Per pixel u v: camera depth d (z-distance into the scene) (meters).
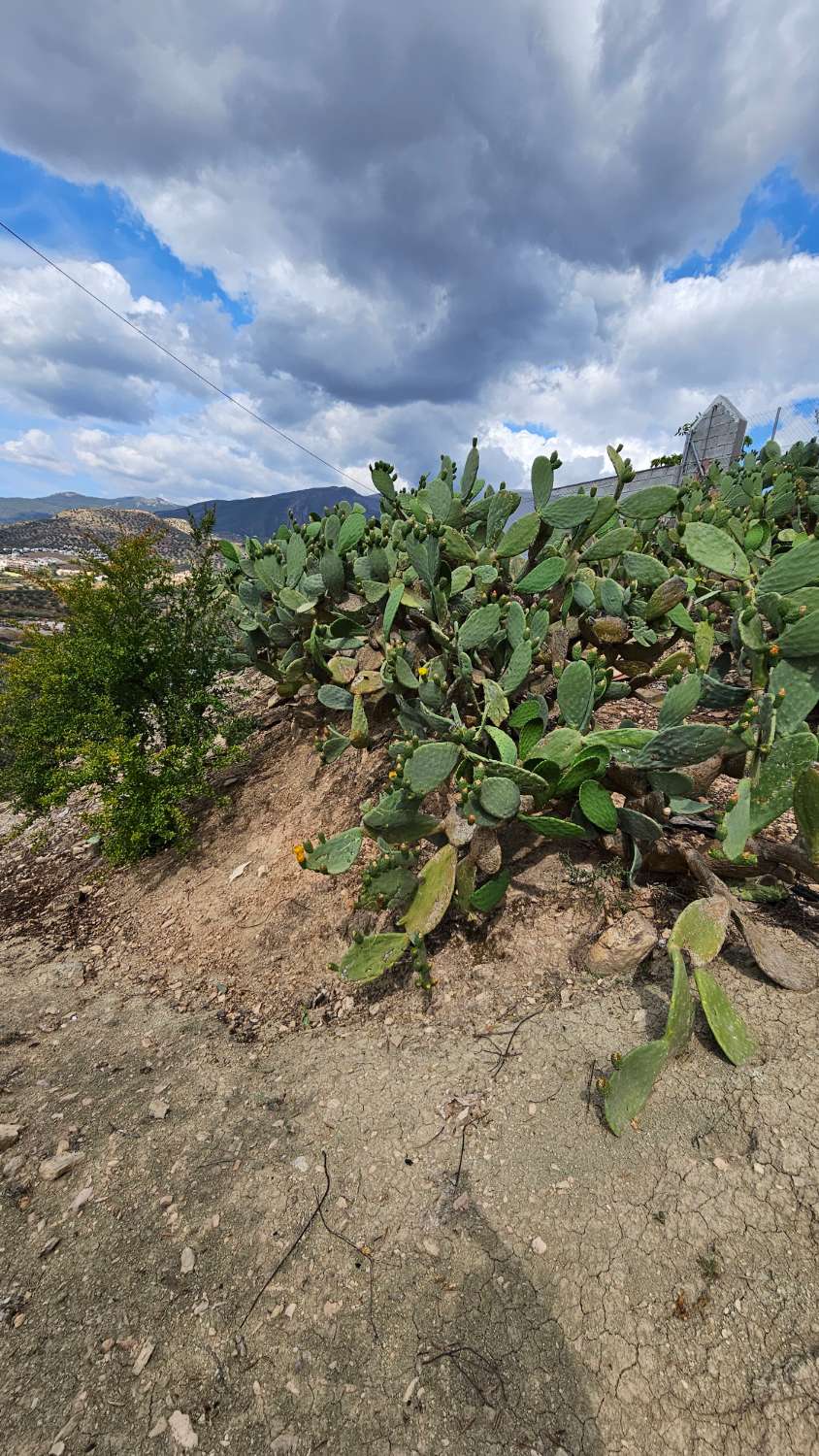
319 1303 1.39
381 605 3.36
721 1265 1.27
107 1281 1.52
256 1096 2.03
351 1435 1.17
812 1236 1.28
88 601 4.31
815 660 1.89
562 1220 1.42
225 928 3.16
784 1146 1.43
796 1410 1.06
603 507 2.78
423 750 2.03
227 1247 1.55
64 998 2.98
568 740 2.09
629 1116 1.54
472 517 3.31
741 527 3.45
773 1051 1.65
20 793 4.74
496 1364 1.22
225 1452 1.18
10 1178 1.88
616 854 2.29
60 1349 1.39
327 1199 1.61
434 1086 1.85
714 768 2.03
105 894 4.06
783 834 2.42
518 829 2.71
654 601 2.67
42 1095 2.24
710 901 1.81
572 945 2.19
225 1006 2.62
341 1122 1.82
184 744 4.38
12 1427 1.26
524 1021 1.98
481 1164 1.59
